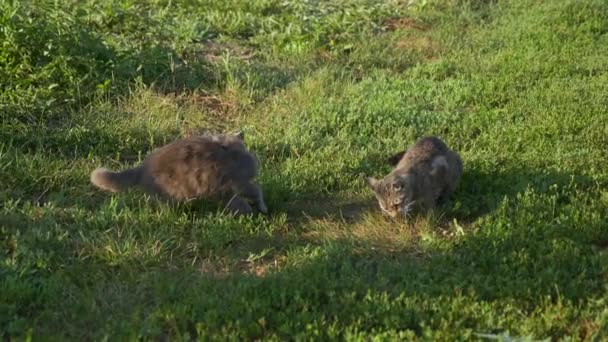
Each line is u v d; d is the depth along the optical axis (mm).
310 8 15789
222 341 6117
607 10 15508
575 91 11719
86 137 9797
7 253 7367
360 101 11469
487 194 8648
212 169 8094
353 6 16109
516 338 6066
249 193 8227
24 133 9680
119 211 8219
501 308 6582
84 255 7426
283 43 13836
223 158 8141
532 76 12500
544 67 12828
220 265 7457
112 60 11469
